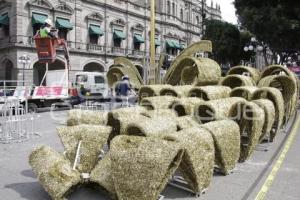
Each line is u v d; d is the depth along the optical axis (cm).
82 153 613
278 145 929
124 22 4619
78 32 3903
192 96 982
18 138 1041
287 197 543
